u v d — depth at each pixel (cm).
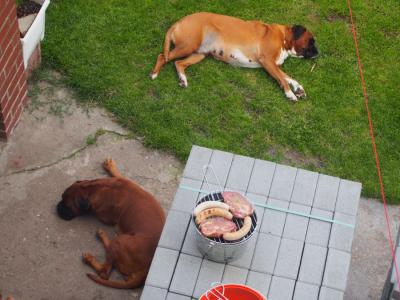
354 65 589
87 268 449
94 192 455
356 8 632
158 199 490
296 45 575
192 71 562
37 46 535
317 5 630
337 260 333
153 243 428
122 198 450
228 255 321
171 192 495
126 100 534
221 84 557
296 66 581
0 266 444
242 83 561
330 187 355
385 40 613
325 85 570
